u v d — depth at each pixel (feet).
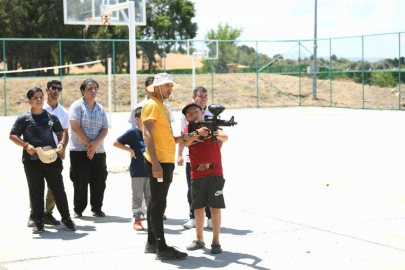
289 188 34.32
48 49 137.49
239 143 59.47
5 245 22.84
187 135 21.08
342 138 63.16
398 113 105.40
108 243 23.04
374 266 19.63
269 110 120.57
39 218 24.85
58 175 24.84
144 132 20.39
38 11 169.99
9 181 38.19
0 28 169.89
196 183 21.63
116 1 56.80
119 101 128.98
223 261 20.44
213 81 141.08
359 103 127.34
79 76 130.62
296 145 57.11
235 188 34.60
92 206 28.02
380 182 35.83
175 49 156.76
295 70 138.72
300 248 21.84
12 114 117.29
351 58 128.57
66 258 21.03
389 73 125.18
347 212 27.73
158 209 20.68
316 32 135.95
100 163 27.68
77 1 57.16
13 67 132.98
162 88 20.72
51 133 25.29
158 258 20.72
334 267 19.58
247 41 128.06
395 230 24.26
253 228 24.94
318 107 128.16
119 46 134.62
